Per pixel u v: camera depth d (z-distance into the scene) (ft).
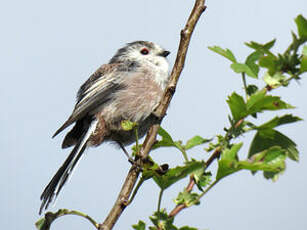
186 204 15.17
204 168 15.28
